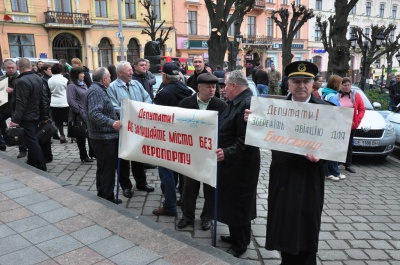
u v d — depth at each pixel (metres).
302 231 2.68
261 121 2.80
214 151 3.09
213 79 3.60
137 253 2.97
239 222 3.17
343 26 13.34
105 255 2.94
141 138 3.66
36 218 3.61
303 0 40.56
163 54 31.67
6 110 6.77
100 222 3.53
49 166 6.04
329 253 3.38
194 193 3.77
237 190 3.15
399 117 8.11
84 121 5.98
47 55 26.16
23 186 4.48
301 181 2.65
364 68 17.81
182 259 2.89
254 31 37.78
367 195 5.06
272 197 2.78
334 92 5.64
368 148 6.71
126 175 4.64
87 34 27.53
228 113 3.27
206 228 3.78
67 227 3.42
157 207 4.35
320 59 42.97
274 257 3.28
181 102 3.86
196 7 33.22
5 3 23.84
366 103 7.83
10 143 5.19
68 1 26.58
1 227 3.41
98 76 4.04
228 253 3.04
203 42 33.75
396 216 4.31
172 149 3.40
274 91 17.08
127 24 29.39
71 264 2.81
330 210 4.47
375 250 3.45
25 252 2.97
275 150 2.75
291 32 21.64
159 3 30.77
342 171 6.33
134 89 4.81
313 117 2.60
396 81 12.05
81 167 6.00
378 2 46.88
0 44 23.94
